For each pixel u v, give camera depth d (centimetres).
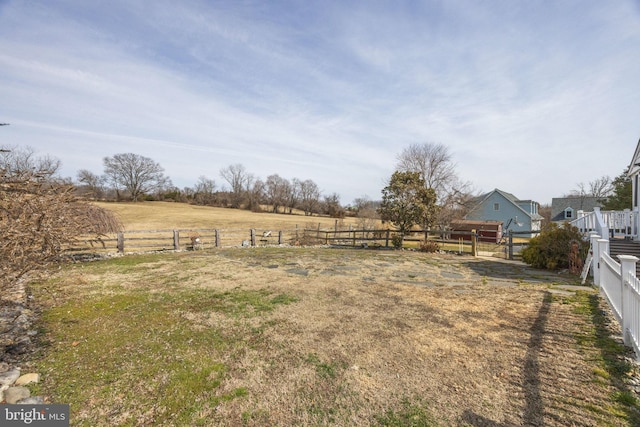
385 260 1035
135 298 570
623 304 368
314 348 368
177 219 3278
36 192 387
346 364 331
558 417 242
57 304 530
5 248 312
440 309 510
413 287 658
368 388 287
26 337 393
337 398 273
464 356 345
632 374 297
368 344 379
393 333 411
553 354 345
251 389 287
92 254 1062
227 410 257
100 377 305
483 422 239
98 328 428
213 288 643
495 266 935
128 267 877
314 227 2338
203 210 4562
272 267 884
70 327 430
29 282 671
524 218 3300
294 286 661
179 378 304
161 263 947
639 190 965
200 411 256
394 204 1537
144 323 448
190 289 634
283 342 385
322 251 1282
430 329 425
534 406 256
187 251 1263
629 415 241
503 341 382
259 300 560
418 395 275
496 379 298
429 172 2834
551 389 280
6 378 296
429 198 1554
